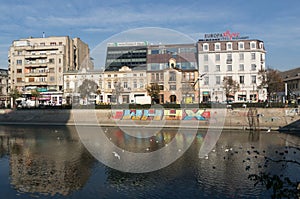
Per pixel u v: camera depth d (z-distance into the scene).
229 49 74.62
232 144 34.22
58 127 54.56
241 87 74.69
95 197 17.11
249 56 74.75
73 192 17.94
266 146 32.78
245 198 16.64
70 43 94.88
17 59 89.12
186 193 17.53
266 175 8.68
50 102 84.75
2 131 49.38
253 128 47.34
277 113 47.97
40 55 88.38
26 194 17.83
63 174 21.80
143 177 20.33
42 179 20.75
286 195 8.05
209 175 20.97
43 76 88.44
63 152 30.09
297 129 45.66
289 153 28.75
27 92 85.38
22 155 28.97
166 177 20.53
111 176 20.97
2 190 18.50
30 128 53.59
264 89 73.88
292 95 74.88
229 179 20.11
